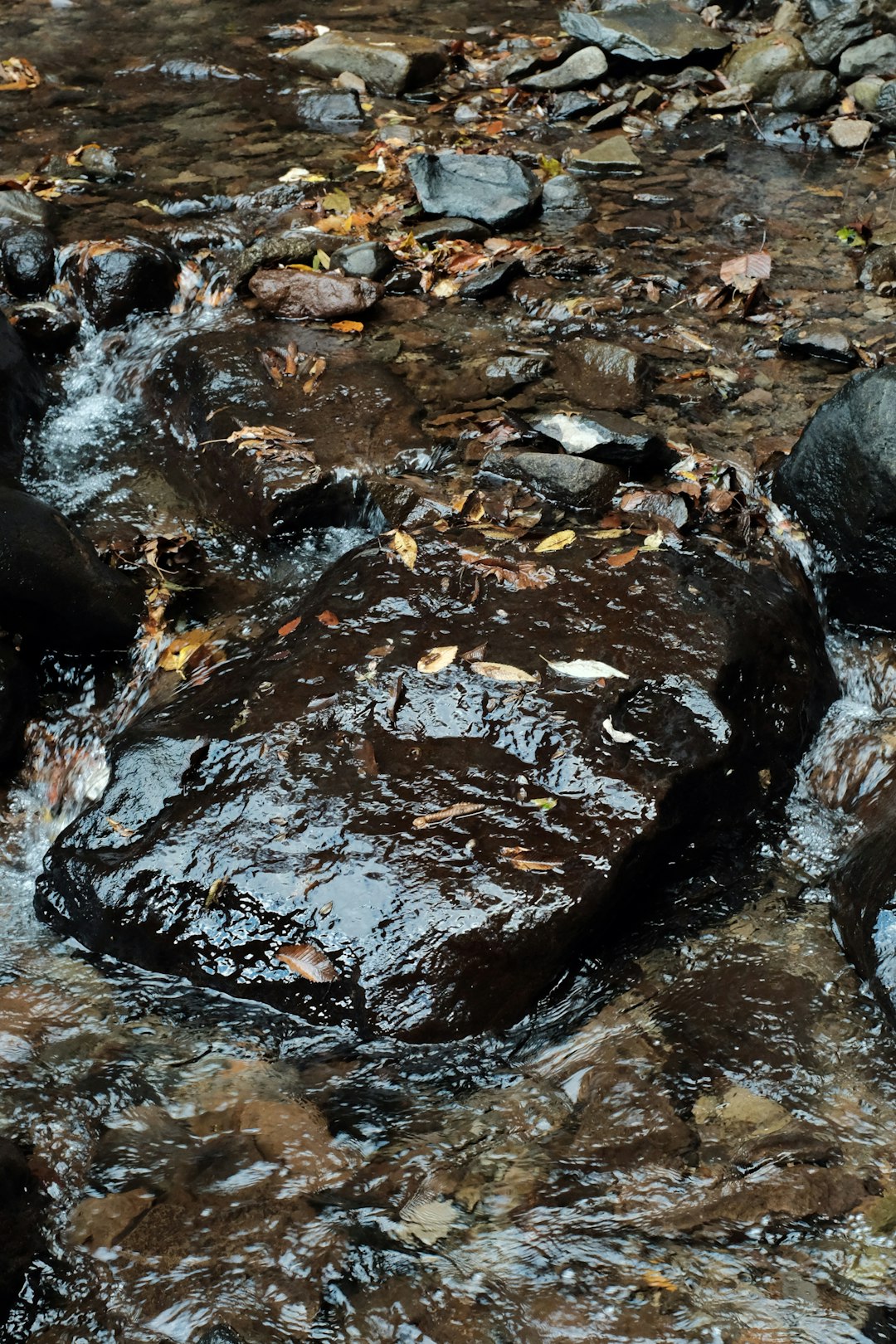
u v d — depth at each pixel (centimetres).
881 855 324
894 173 674
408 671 356
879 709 395
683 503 421
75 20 897
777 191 655
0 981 324
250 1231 260
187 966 317
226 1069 297
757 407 481
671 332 530
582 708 342
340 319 544
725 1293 246
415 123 739
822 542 414
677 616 371
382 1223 261
